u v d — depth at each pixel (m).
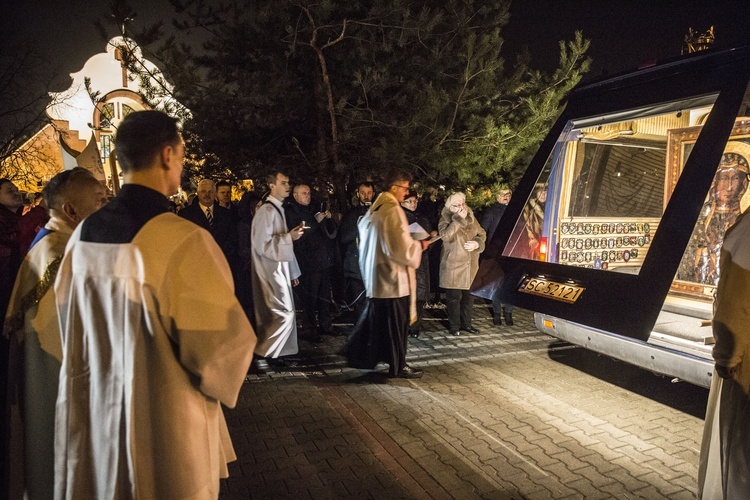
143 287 1.69
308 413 4.64
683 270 5.56
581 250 5.71
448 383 5.33
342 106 7.99
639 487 3.42
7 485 2.47
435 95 8.02
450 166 8.59
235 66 8.85
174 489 1.73
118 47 8.35
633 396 4.95
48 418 2.36
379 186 7.57
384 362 5.37
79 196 2.51
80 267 1.78
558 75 9.02
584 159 5.68
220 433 2.11
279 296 5.62
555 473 3.60
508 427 4.32
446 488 3.43
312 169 8.85
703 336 4.66
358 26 8.30
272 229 5.53
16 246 4.79
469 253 7.06
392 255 5.17
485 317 8.17
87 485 1.79
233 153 8.68
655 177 6.02
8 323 2.40
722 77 3.59
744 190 5.07
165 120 1.88
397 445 4.03
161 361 1.72
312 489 3.43
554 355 6.23
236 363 1.77
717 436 2.68
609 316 3.54
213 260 1.80
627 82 4.34
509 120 9.18
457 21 8.51
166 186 1.91
